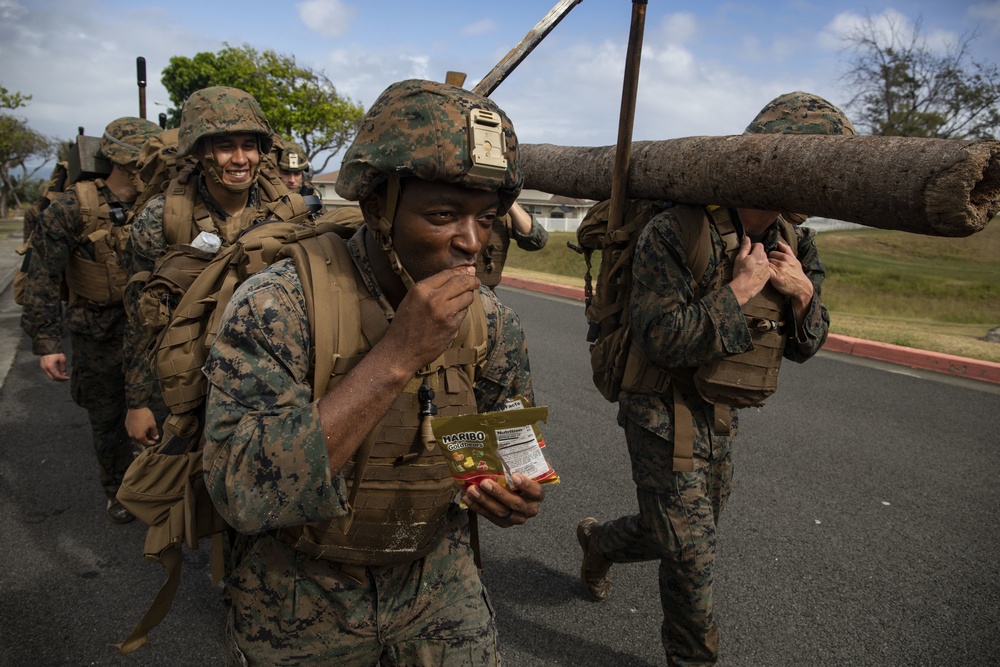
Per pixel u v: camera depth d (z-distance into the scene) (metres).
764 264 2.13
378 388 1.16
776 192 1.75
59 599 2.98
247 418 1.16
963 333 9.42
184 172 2.86
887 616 2.90
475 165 1.17
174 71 33.75
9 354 6.87
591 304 2.52
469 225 1.23
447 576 1.54
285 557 1.41
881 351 7.39
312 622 1.42
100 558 3.31
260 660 1.43
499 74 2.27
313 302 1.24
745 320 2.11
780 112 2.30
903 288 17.86
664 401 2.25
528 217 3.12
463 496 1.44
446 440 1.34
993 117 33.38
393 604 1.47
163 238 2.75
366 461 1.31
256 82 33.00
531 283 12.80
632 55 2.24
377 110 1.25
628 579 3.18
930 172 1.40
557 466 4.38
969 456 4.61
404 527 1.40
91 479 4.16
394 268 1.26
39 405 5.41
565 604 2.98
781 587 3.09
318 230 1.43
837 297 16.83
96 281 3.47
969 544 3.48
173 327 1.51
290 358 1.22
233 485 1.13
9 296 10.52
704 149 1.97
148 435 2.77
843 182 1.57
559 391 5.94
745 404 2.24
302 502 1.13
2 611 2.88
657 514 2.26
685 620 2.26
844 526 3.64
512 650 2.68
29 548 3.38
